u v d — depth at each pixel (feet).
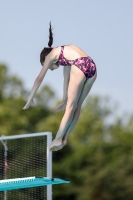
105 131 329.11
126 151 293.02
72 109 84.12
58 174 276.21
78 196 264.93
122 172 257.75
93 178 261.44
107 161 283.38
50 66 86.63
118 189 256.52
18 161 123.13
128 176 257.34
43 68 85.61
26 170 121.90
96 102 346.54
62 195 268.62
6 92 354.54
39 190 118.73
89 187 261.24
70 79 84.53
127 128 317.22
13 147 123.85
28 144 123.03
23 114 332.39
